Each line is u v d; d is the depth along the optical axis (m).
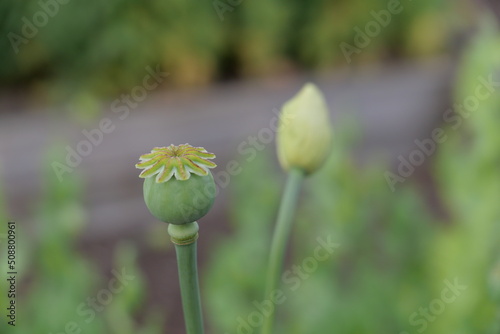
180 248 0.68
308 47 3.02
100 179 2.47
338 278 1.17
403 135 2.90
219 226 2.39
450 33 3.07
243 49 2.96
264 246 1.18
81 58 2.74
